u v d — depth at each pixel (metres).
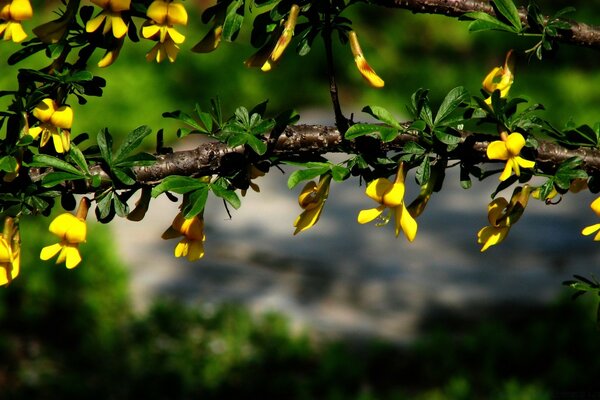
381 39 15.88
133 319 8.89
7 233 2.20
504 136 2.33
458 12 2.38
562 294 8.76
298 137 2.30
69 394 7.89
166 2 2.09
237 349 8.41
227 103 13.95
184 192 2.24
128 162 2.25
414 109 2.33
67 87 2.23
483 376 7.98
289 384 8.04
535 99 14.62
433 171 2.37
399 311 8.96
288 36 2.14
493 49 15.98
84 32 2.24
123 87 13.30
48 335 8.92
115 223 10.80
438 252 9.80
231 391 8.06
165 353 8.40
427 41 16.08
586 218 10.39
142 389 8.03
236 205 2.24
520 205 2.45
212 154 2.30
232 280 9.66
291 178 2.26
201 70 14.17
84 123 12.82
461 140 2.36
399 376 8.17
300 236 10.23
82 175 2.23
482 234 2.47
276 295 9.35
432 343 8.19
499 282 9.12
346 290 9.27
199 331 8.80
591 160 2.49
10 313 9.08
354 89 14.73
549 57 2.54
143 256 10.14
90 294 9.16
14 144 2.18
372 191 2.27
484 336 8.22
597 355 8.12
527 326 8.76
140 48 14.36
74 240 2.26
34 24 13.56
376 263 9.59
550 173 2.50
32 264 9.30
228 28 2.17
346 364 8.01
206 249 10.15
